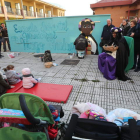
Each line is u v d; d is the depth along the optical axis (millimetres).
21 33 7949
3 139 1266
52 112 1842
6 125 1384
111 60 3988
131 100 3025
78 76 4387
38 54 7648
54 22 7152
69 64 5648
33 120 1163
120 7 14367
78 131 1259
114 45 3980
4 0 22266
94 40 6836
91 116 1891
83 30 6836
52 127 1729
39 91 3438
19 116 1241
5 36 8555
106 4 14320
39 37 7711
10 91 3479
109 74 4055
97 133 1238
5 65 5863
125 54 3875
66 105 2920
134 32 4461
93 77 4270
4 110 1361
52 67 5355
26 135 1255
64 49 7539
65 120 2471
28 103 1420
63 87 3594
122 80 3986
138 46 4480
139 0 12141
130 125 1125
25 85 3619
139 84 3738
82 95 3285
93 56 6816
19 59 6758
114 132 1287
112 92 3373
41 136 1331
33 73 4789
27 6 27109
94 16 6484
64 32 7188
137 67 4797
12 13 23484
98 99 3096
